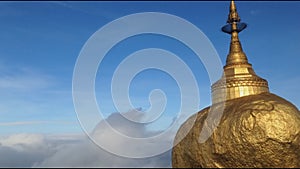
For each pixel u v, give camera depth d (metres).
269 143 21.97
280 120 22.14
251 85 24.75
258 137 22.00
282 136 21.94
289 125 22.12
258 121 22.11
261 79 25.30
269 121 22.09
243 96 24.36
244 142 22.09
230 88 24.81
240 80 24.86
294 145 22.16
